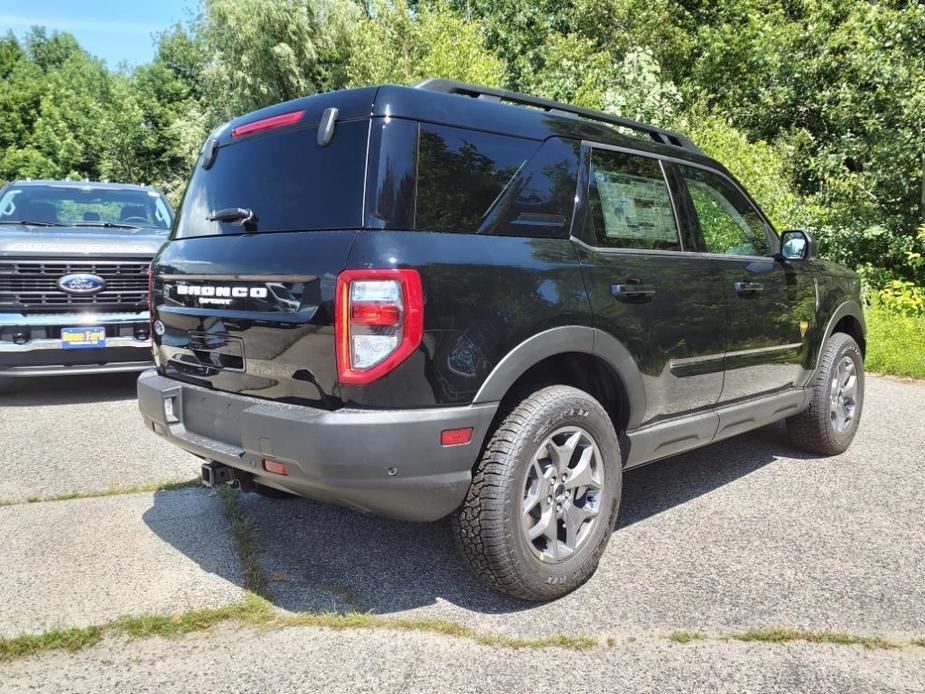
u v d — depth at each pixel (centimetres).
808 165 1197
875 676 238
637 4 2188
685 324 345
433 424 248
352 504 261
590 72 1360
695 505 396
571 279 292
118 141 3594
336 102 275
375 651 251
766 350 408
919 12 993
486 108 292
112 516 374
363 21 2167
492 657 248
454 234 264
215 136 333
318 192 269
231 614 273
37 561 320
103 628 263
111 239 633
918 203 1042
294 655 249
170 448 498
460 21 2028
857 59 1038
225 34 2734
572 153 316
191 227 329
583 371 321
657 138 399
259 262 271
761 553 333
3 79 5138
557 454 283
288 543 343
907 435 538
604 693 228
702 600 288
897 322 875
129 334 627
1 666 242
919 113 971
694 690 229
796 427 479
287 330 258
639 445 330
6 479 430
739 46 1734
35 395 676
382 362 241
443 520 375
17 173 3850
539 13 2747
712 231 386
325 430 240
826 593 294
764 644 256
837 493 414
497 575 270
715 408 380
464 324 255
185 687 231
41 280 602
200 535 350
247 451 265
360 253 244
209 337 296
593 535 298
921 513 383
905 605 284
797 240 413
